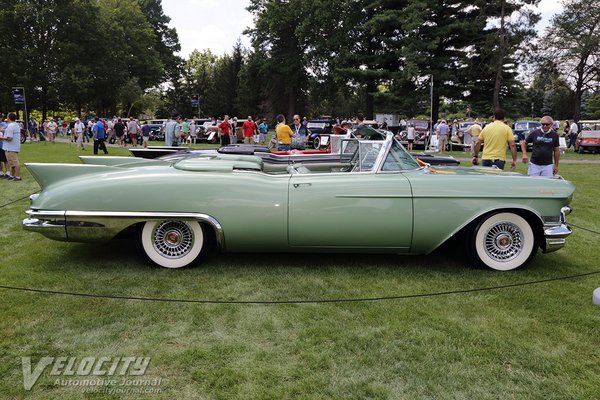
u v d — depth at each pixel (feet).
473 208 13.17
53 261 14.21
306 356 8.81
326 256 15.10
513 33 91.81
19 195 25.77
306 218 12.98
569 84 123.54
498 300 11.57
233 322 10.27
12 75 131.95
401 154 14.35
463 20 98.73
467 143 68.03
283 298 11.64
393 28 107.24
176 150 22.18
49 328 9.81
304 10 119.65
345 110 205.05
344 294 11.91
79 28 135.74
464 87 103.55
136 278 12.81
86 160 17.26
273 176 13.51
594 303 10.84
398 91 104.83
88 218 12.92
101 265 13.88
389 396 7.64
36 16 132.67
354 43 115.03
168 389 7.80
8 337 9.41
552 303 11.36
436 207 13.12
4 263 14.03
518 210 13.43
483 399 7.59
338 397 7.59
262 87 161.79
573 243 17.39
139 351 8.98
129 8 166.40
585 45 104.78
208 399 7.55
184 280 12.75
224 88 199.21
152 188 12.96
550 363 8.63
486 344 9.32
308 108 179.01
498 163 22.15
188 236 13.44
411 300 11.53
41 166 13.85
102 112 174.60
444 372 8.33
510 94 103.55
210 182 13.02
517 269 13.76
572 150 80.59
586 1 105.70
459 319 10.46
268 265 14.11
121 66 151.33
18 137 30.58
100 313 10.55
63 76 132.36
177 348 9.13
